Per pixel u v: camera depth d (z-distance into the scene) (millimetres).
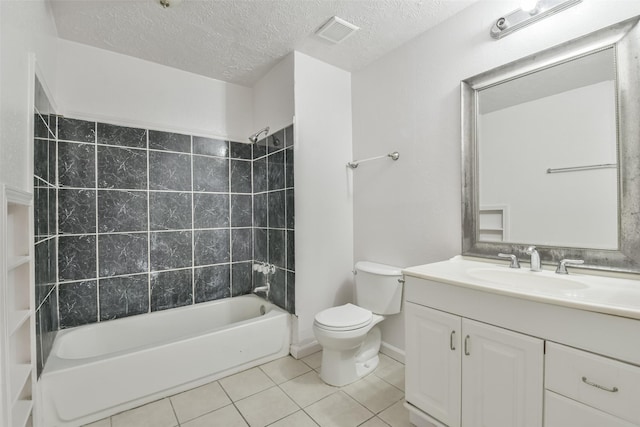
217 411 1610
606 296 967
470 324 1219
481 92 1630
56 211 1914
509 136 1521
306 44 2072
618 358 863
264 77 2535
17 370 1187
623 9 1186
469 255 1672
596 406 899
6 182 1002
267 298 2531
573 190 1313
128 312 2180
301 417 1559
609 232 1220
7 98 1021
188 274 2443
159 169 2311
